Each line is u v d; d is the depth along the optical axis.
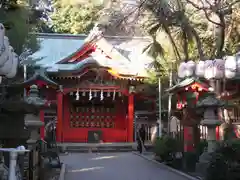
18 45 14.29
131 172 17.33
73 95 34.50
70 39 37.38
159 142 20.31
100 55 32.81
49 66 31.83
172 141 19.70
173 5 15.50
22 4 14.61
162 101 27.86
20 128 13.59
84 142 33.84
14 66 7.85
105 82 32.59
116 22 15.64
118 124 35.09
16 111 13.36
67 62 32.75
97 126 34.91
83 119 34.97
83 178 15.39
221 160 12.61
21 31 13.75
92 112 35.19
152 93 31.55
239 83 10.31
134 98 33.56
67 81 32.44
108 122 35.16
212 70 9.27
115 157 25.56
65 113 34.62
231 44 18.53
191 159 17.11
